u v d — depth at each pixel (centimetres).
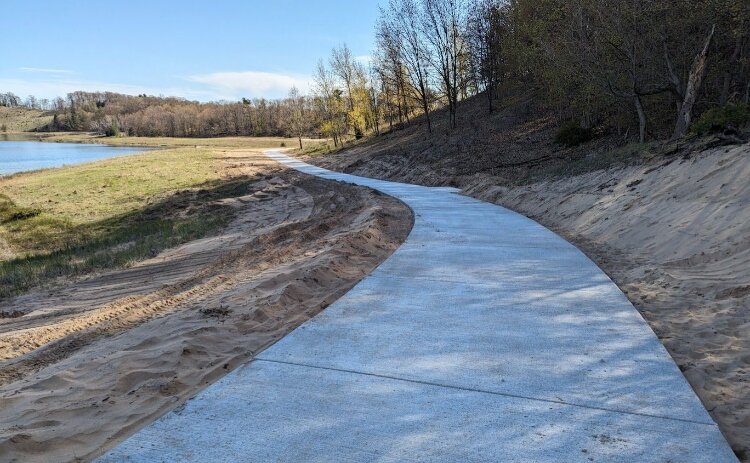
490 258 786
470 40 3581
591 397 346
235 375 391
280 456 283
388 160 3331
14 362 529
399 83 4106
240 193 2739
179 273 980
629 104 1875
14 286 1087
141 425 322
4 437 302
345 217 1409
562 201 1312
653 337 452
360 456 282
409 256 802
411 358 417
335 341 457
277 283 670
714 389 364
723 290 554
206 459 281
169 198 2647
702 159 961
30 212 2334
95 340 578
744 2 1302
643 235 860
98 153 7406
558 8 1902
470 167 2488
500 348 434
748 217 693
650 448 286
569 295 585
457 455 282
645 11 1538
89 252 1520
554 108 2650
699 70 1407
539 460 276
